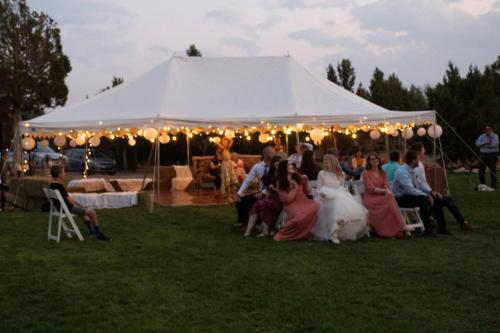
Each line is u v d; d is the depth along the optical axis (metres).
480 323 4.53
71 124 12.88
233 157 17.25
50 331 4.46
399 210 8.58
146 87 14.14
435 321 4.57
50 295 5.46
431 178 11.58
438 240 8.19
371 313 4.80
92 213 8.65
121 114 13.16
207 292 5.52
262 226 9.05
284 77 14.41
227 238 8.67
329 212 8.23
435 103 25.22
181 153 31.34
